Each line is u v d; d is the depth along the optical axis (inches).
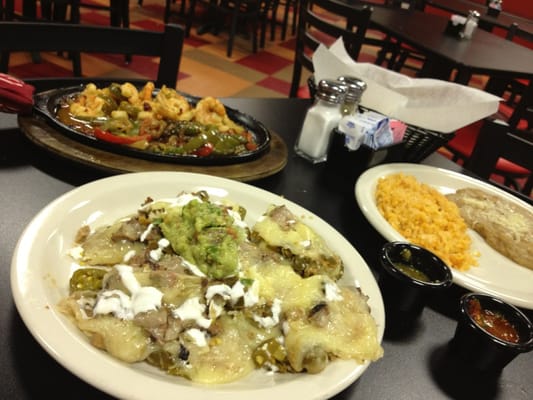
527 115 98.9
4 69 80.0
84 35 58.3
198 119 52.5
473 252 47.9
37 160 42.6
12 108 43.3
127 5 152.6
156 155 43.6
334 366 27.1
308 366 26.7
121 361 25.2
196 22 217.3
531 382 32.4
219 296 28.6
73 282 29.2
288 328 28.4
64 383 25.1
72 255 31.8
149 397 22.4
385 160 57.8
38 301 25.6
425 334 34.5
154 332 25.9
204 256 30.7
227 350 27.2
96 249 32.3
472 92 60.4
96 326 25.5
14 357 25.5
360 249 42.9
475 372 32.1
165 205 35.1
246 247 33.8
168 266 30.6
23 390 24.1
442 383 30.6
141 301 26.8
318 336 27.6
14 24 52.4
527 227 51.1
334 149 54.1
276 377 27.1
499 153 66.5
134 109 50.9
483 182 60.0
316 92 55.3
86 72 143.0
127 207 38.3
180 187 41.0
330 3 93.5
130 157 43.7
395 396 28.9
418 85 64.1
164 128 49.4
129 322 26.1
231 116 56.7
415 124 59.0
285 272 32.5
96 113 48.7
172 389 23.1
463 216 52.7
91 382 22.5
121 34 61.1
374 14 137.9
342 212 48.0
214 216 33.2
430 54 114.0
